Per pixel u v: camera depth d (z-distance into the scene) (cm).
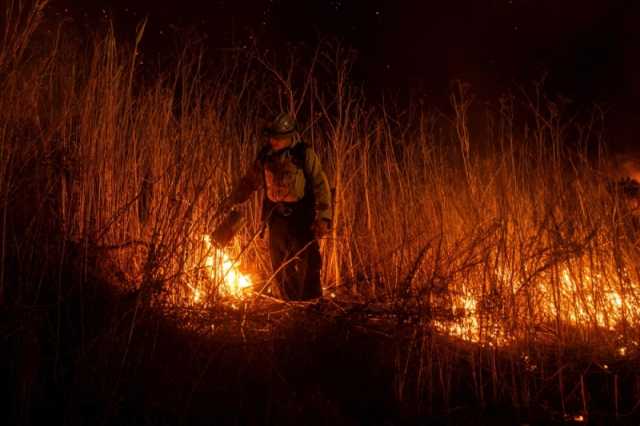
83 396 387
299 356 464
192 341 446
